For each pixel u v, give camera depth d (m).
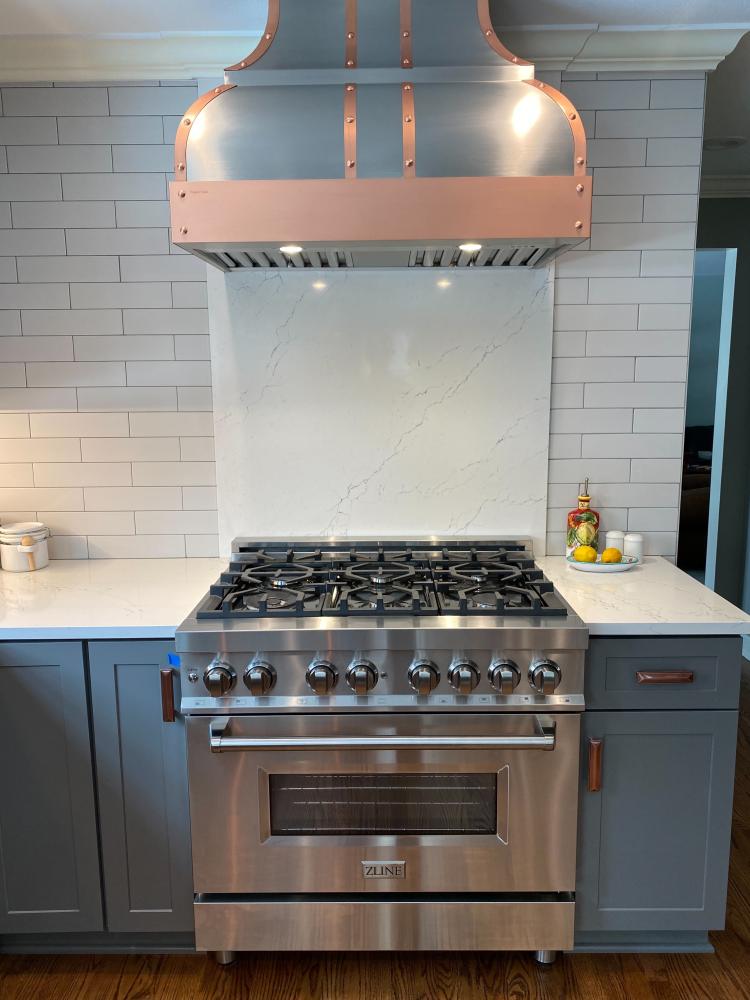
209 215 1.75
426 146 1.73
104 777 1.98
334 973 2.04
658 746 1.94
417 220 1.74
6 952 2.13
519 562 2.29
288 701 1.85
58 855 2.02
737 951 2.11
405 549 2.47
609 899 2.02
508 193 1.73
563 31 2.16
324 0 1.84
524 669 1.84
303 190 1.74
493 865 1.94
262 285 2.41
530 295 2.41
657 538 2.54
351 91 1.77
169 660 1.92
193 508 2.54
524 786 1.90
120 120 2.33
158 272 2.41
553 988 1.98
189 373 2.46
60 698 1.94
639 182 2.36
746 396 4.28
